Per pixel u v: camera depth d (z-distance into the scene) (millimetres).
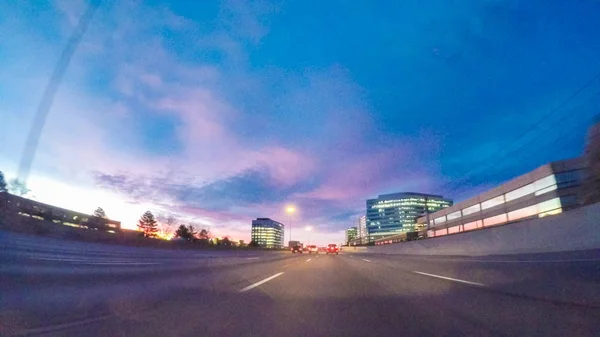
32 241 25766
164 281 14375
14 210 25562
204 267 23453
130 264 23031
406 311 8375
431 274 17172
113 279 14117
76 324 6965
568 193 52594
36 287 10836
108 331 6539
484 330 6500
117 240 36500
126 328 6781
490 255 30953
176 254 39219
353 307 9008
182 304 9430
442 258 32344
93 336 6207
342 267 24344
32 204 28781
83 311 8078
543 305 8398
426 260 30109
